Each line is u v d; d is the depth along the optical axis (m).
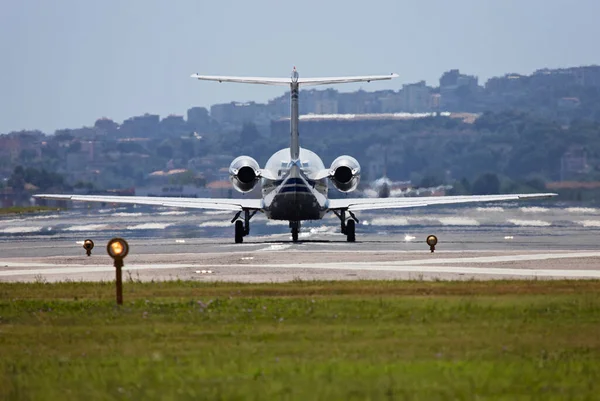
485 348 68.88
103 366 65.69
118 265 95.88
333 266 133.62
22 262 150.50
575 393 55.81
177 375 61.97
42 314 89.62
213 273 127.50
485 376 59.72
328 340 73.12
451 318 82.12
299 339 73.88
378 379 59.44
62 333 79.31
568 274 120.06
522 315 83.19
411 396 55.38
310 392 56.56
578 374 60.28
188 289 106.88
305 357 66.94
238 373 62.03
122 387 59.25
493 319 81.31
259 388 57.91
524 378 59.25
